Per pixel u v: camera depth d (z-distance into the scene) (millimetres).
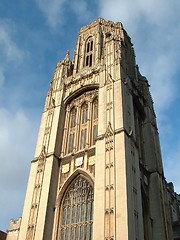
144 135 43812
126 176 27953
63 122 42594
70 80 46969
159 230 33500
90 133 38125
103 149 31797
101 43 53062
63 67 50875
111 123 33656
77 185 34156
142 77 52812
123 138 31141
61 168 36812
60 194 34281
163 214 34906
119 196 26938
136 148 33438
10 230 37438
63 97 45062
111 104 35750
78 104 43375
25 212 33406
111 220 25891
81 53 54188
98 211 27281
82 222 30531
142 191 34906
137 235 25781
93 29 57594
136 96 42812
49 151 38250
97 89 42250
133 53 55469
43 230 30469
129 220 25312
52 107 44312
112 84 38188
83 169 33938
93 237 25922
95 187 29188
